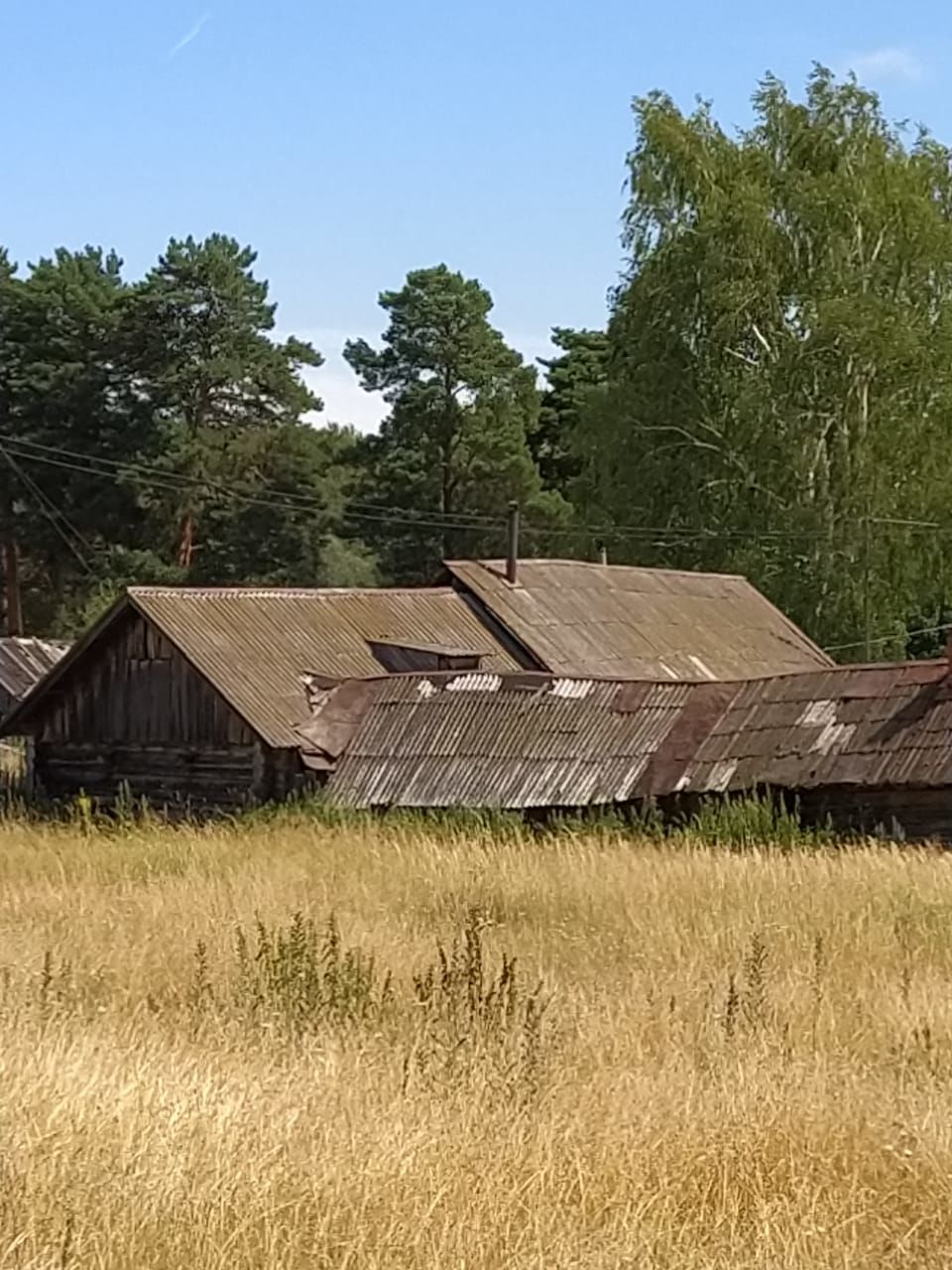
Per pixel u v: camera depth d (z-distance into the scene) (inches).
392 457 2669.8
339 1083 366.0
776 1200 296.4
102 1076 350.3
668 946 590.9
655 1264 272.5
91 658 1325.0
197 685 1270.9
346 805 1084.5
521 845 863.1
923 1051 425.7
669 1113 347.9
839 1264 275.4
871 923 625.0
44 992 449.4
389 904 682.8
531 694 1176.2
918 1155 318.3
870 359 1850.4
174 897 691.4
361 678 1236.5
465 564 1488.7
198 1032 433.7
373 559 2625.5
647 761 1103.6
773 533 1904.5
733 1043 430.9
